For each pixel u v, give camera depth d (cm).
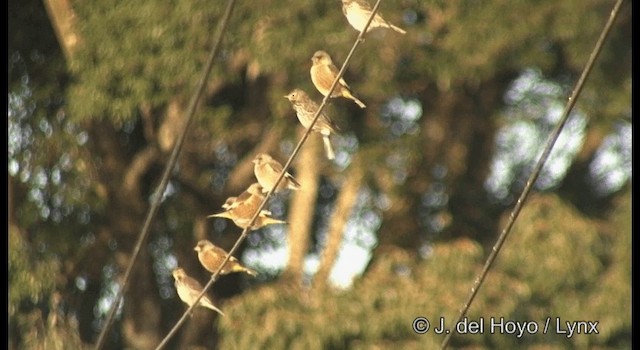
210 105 5541
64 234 5466
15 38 5450
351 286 4912
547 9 5241
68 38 5159
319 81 3350
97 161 5534
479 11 5194
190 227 5722
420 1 5159
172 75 5094
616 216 5212
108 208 5597
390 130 5506
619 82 5484
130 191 5603
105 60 5097
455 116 5700
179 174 5656
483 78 5319
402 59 5319
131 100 5122
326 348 4781
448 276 4900
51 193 5403
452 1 5191
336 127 3356
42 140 5412
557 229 5025
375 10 2780
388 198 5581
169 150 5519
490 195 5875
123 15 5100
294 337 4772
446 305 4794
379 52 5169
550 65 5281
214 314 5719
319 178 5766
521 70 5569
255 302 4831
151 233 5691
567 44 5344
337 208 5441
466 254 4931
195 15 5062
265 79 5584
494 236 5725
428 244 5547
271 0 5088
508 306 4838
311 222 5653
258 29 5069
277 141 5394
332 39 5084
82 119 5259
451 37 5169
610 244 5178
